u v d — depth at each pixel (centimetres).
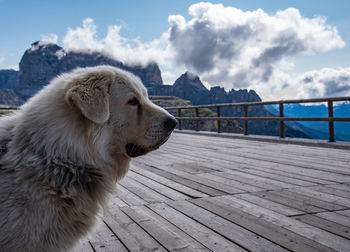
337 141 752
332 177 441
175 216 297
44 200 158
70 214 169
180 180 449
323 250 219
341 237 240
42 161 163
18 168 160
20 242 151
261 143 866
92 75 193
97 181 188
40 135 169
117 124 203
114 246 233
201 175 479
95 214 188
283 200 339
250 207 318
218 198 354
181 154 711
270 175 465
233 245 230
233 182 428
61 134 171
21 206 152
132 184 432
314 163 546
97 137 189
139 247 230
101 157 192
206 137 1116
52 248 162
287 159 595
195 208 320
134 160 642
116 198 362
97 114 176
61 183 166
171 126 217
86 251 225
